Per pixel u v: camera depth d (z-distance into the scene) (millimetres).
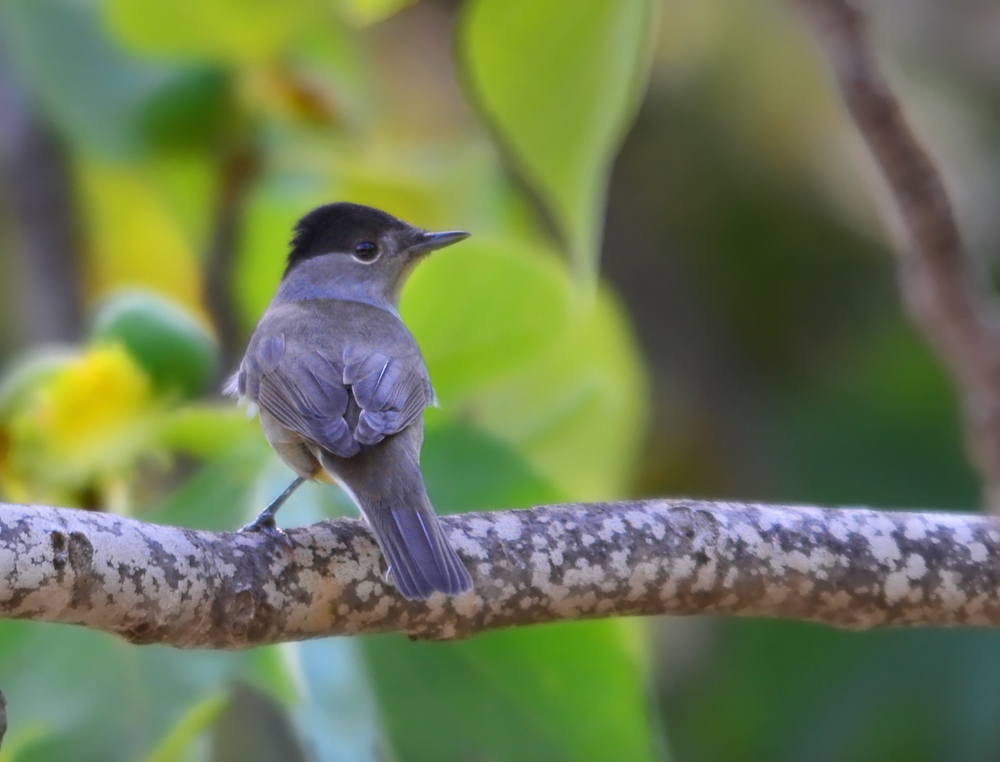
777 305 15719
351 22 10844
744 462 15398
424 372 9039
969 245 14445
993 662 12992
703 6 15195
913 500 13875
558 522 7457
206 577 6809
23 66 11406
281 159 11383
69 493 8609
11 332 15633
